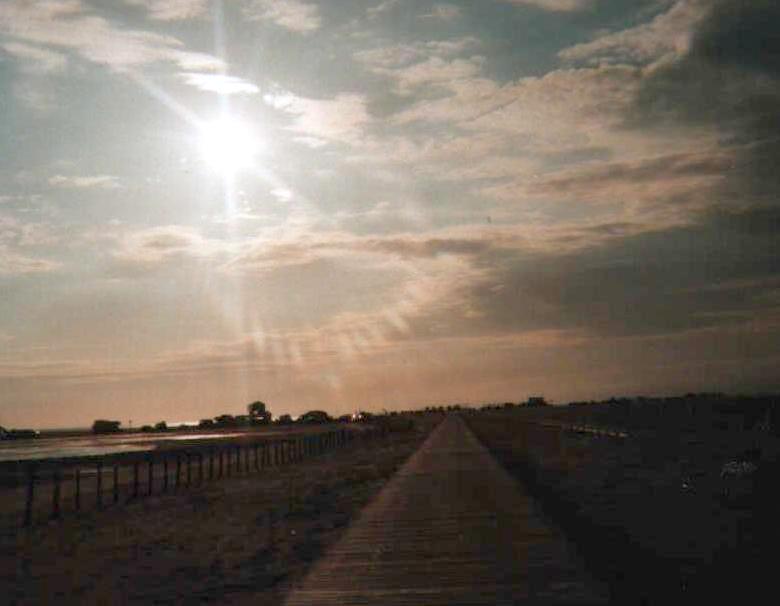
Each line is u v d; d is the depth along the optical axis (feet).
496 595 46.93
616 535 65.05
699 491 88.58
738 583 47.98
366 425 494.18
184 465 205.57
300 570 58.03
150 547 74.95
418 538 67.92
